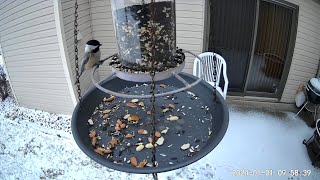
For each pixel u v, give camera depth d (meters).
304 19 4.43
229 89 5.18
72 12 4.56
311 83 4.55
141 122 1.92
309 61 4.93
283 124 4.83
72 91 5.05
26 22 4.85
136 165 1.55
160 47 1.67
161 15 1.64
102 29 4.99
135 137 1.79
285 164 4.16
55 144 5.07
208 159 4.30
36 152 4.95
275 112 5.07
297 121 4.88
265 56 4.75
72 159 4.73
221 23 4.59
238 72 4.97
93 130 1.84
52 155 4.85
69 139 5.14
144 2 1.60
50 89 5.40
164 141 1.74
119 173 4.35
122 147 1.71
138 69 1.65
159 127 1.86
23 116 5.90
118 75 1.70
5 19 5.25
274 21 4.45
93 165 4.57
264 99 5.14
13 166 4.72
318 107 4.75
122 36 1.70
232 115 5.02
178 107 2.04
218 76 4.66
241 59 4.83
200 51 4.79
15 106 6.33
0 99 6.66
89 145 1.67
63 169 4.55
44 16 4.55
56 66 4.97
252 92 5.15
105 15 4.86
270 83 5.03
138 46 1.66
